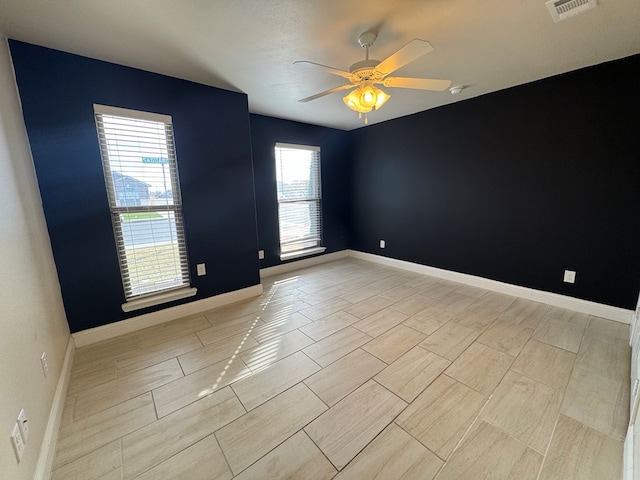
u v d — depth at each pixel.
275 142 3.99
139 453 1.31
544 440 1.34
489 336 2.26
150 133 2.45
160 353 2.12
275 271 4.17
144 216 2.50
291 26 1.74
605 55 2.20
